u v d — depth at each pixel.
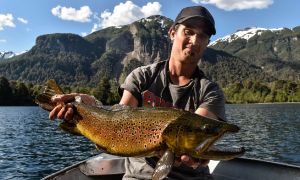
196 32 1.02
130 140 0.85
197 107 1.05
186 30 1.02
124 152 0.86
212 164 1.43
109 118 0.89
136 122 0.85
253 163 1.36
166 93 1.06
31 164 4.37
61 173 1.29
